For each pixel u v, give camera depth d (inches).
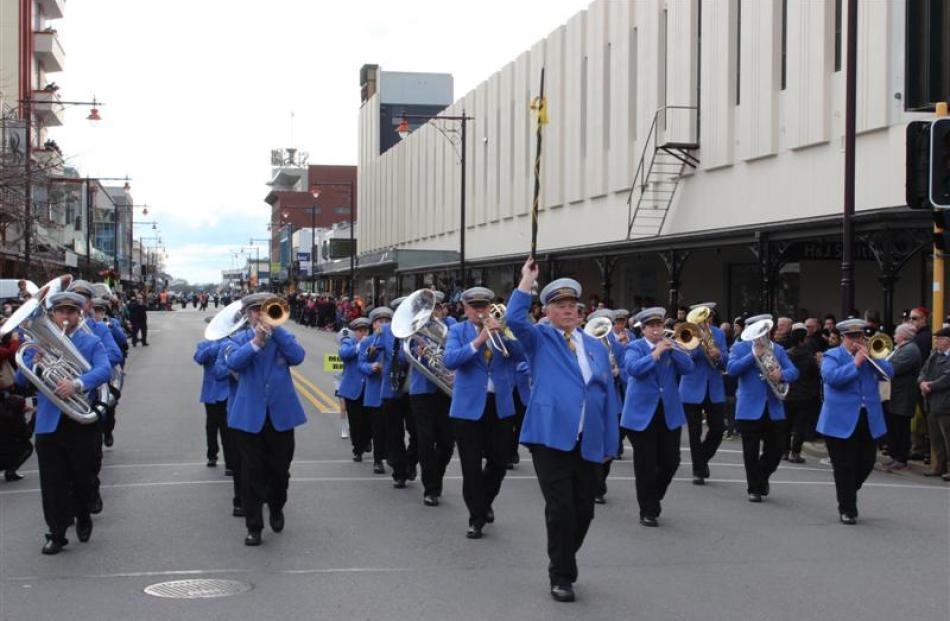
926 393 508.1
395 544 342.0
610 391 286.5
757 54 943.0
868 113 793.6
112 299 716.0
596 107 1284.4
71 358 325.7
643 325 391.9
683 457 572.4
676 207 1099.9
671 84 1094.4
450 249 1957.4
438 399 410.3
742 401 428.1
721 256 1114.1
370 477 484.7
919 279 821.9
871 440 387.2
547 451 277.6
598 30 1274.6
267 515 394.3
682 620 257.8
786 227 710.5
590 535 360.5
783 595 281.3
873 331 631.2
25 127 1172.5
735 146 987.9
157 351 1499.8
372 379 490.9
